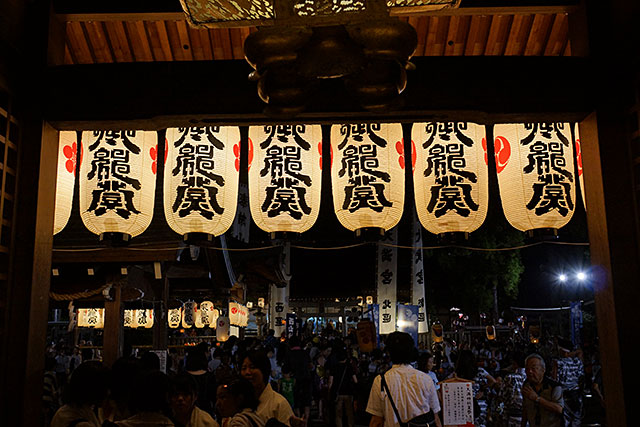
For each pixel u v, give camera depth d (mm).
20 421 3213
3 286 3361
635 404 3232
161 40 4516
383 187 4645
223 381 6383
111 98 3611
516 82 3588
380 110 2428
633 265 3389
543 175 4680
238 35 4453
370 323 9359
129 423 3426
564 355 8586
